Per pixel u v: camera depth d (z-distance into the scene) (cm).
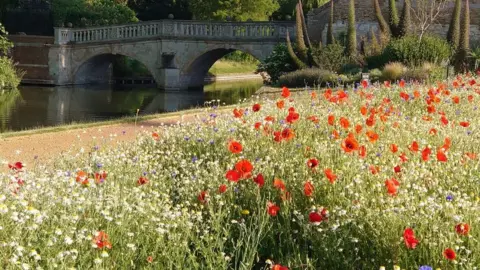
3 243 423
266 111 1039
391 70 2281
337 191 585
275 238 547
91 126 1344
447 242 461
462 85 1468
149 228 509
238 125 907
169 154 805
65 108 2511
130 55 3541
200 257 497
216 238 498
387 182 514
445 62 2517
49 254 430
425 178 638
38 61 3684
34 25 4306
